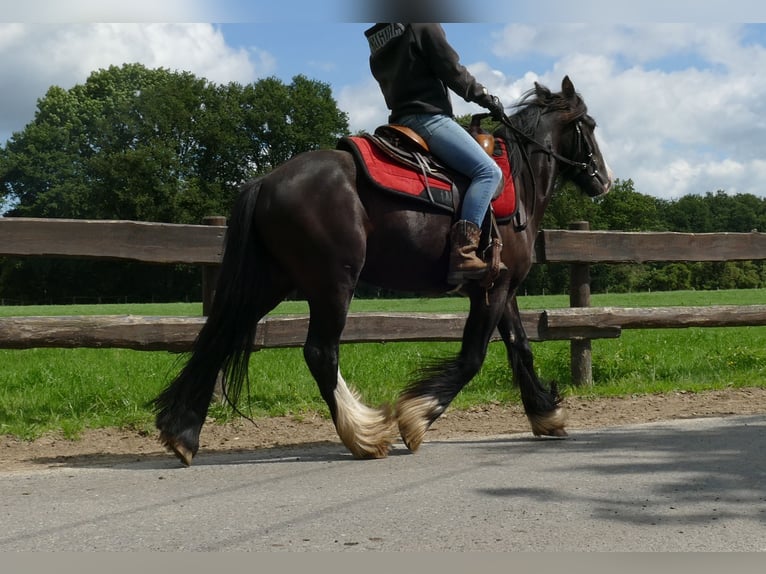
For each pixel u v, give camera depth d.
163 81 73.25
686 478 4.43
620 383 8.66
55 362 11.20
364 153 5.13
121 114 62.66
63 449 5.68
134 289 64.88
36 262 64.06
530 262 5.80
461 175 5.36
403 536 3.46
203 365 5.00
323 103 63.38
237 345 5.05
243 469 4.86
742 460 4.87
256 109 61.94
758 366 10.02
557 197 6.69
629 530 3.53
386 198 5.11
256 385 8.20
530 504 3.93
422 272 5.30
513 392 7.73
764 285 68.94
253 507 3.92
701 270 68.62
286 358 11.40
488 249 5.31
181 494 4.20
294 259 5.00
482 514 3.77
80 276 64.62
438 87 5.41
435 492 4.18
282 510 3.86
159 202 58.97
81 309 37.47
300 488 4.31
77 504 4.00
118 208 59.16
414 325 7.69
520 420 6.85
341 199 4.99
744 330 16.98
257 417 6.89
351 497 4.09
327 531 3.53
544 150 5.96
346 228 4.97
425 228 5.20
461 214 5.26
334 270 4.98
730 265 69.06
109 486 4.41
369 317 7.51
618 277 67.00
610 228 82.56
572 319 8.37
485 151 5.39
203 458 5.32
